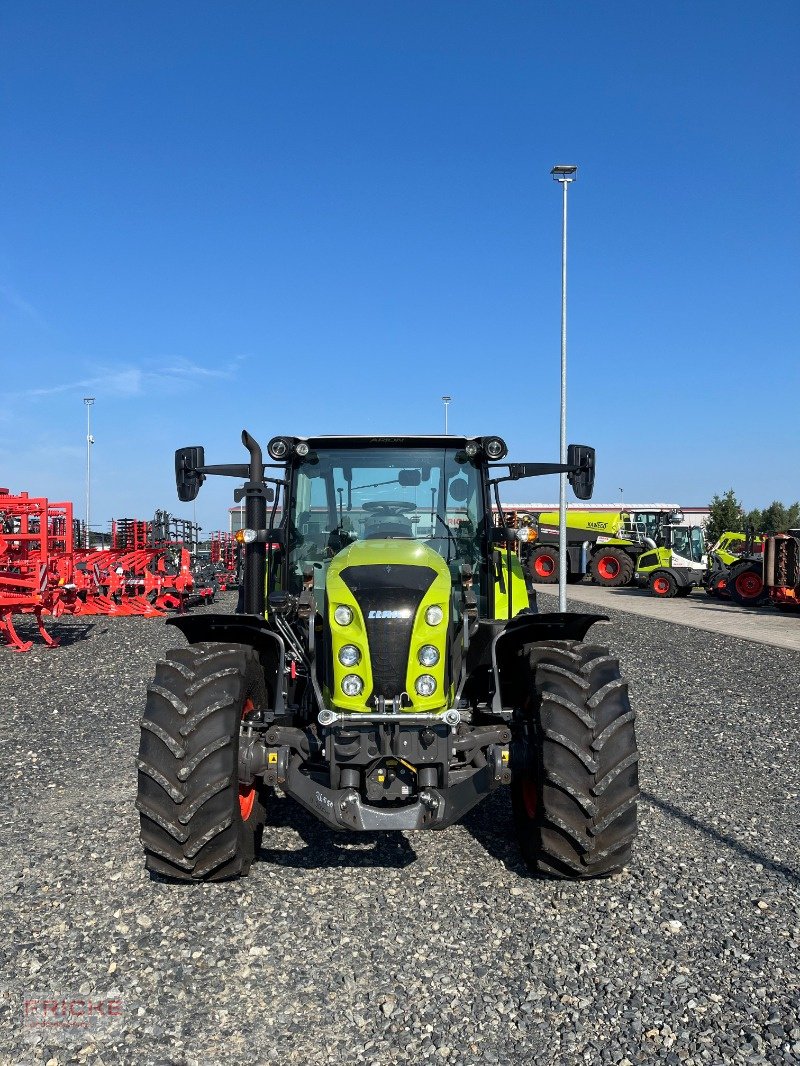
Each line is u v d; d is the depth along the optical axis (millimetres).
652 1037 2926
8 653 12172
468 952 3498
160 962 3410
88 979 3283
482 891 4094
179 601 18016
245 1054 2830
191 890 4086
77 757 6559
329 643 4086
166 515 19484
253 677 4348
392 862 4461
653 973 3342
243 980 3277
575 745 3895
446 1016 3043
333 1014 3057
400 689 3924
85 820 5090
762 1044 2889
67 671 10625
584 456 5148
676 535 28250
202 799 3836
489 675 4969
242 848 4062
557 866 4035
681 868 4375
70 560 13820
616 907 3920
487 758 4094
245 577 5328
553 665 4156
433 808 3846
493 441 5184
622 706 4051
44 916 3812
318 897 4016
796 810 5312
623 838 3943
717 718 7992
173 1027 2977
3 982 3268
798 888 4145
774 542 19938
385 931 3678
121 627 15336
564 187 18359
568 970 3359
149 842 3904
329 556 5180
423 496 5293
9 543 13305
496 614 5203
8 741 7086
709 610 20859
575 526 32812
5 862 4430
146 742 3947
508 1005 3115
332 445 5309
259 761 4020
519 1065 2779
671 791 5695
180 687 4027
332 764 3891
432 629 3988
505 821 5141
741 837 4828
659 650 12625
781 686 9711
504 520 5453
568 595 26625
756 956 3475
